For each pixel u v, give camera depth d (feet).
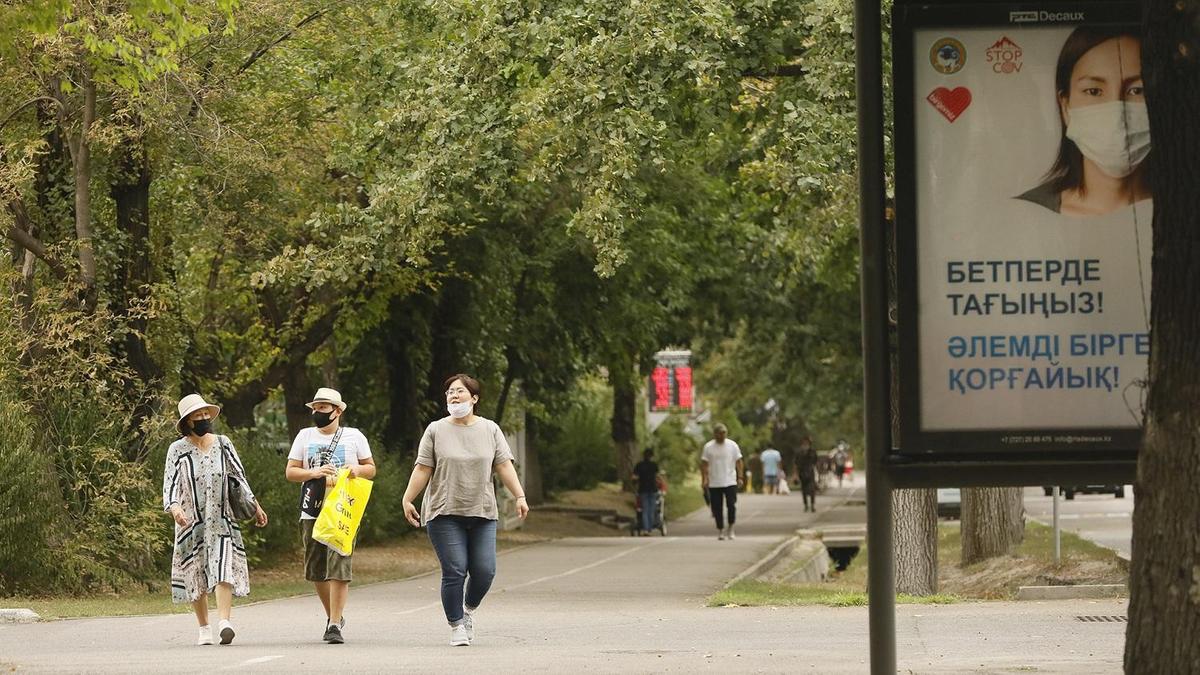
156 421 244.22
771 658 137.80
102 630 174.70
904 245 99.04
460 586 152.35
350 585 259.19
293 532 293.23
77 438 238.68
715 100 250.78
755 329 558.56
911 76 99.14
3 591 222.89
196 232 288.71
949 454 98.32
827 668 127.85
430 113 246.06
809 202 272.10
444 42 253.85
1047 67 99.04
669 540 402.93
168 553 251.80
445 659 138.10
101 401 239.71
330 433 161.07
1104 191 98.73
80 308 244.01
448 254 365.81
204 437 158.51
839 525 518.78
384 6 272.10
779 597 227.40
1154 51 82.43
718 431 407.64
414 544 372.79
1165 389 81.35
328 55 282.36
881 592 95.04
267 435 357.61
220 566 156.04
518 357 439.63
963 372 98.68
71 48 224.74
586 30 237.04
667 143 246.88
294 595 238.07
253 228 287.89
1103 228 98.84
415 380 411.13
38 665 132.36
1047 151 98.94
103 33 221.66
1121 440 98.43
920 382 98.63
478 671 126.72
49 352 238.27
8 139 252.01
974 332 98.78
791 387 639.76
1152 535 81.05
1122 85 98.84
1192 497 79.77
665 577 271.90
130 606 215.10
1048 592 220.43
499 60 243.40
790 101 249.34
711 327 556.51
